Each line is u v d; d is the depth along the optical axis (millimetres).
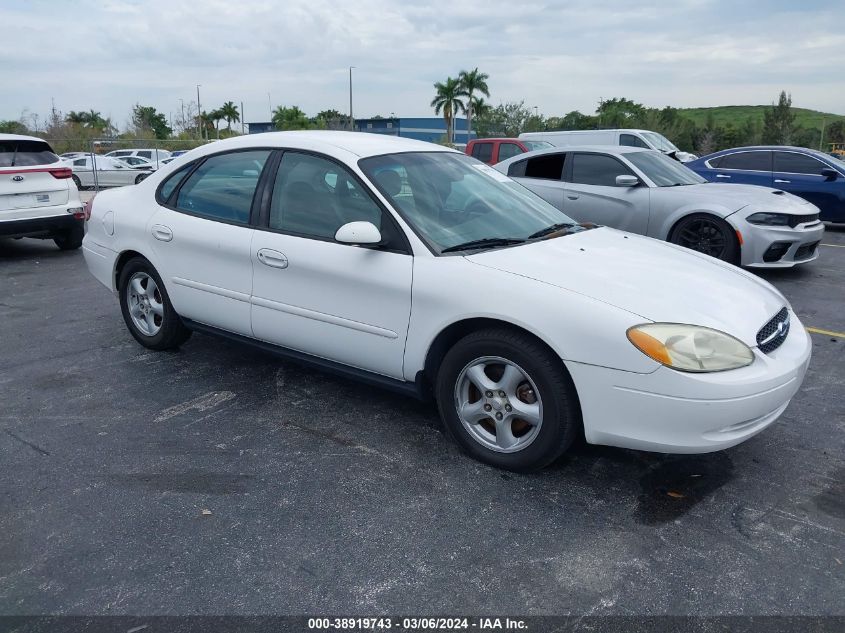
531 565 2607
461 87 64375
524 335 3111
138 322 5016
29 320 6008
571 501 3049
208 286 4289
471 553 2680
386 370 3582
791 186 11602
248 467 3361
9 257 9422
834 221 11383
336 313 3670
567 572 2566
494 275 3188
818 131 95312
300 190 3906
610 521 2898
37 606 2391
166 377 4566
